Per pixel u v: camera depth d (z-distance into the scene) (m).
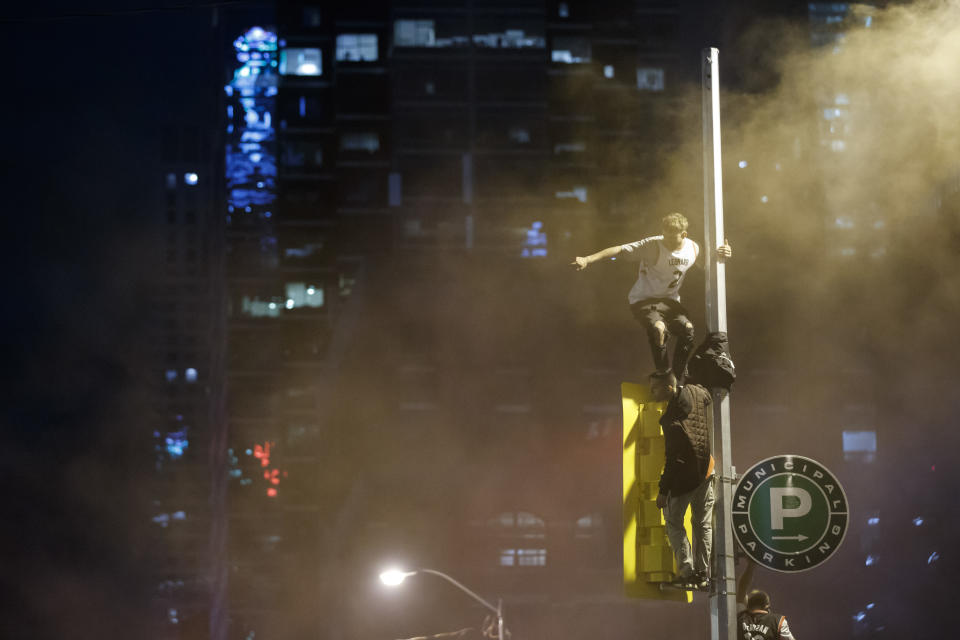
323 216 75.25
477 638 64.25
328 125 76.44
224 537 85.62
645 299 8.42
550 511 68.00
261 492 84.81
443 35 76.06
